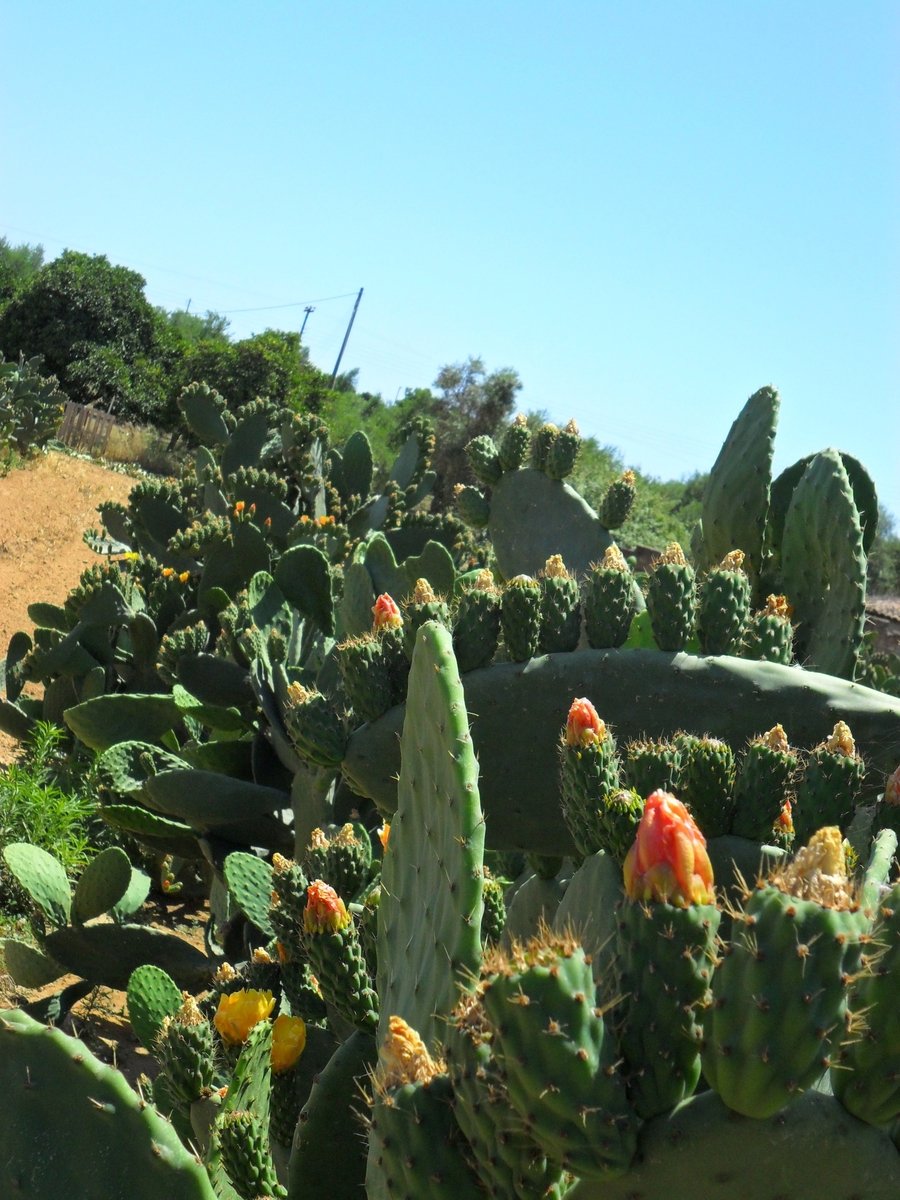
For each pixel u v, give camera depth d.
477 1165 1.70
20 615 13.84
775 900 1.49
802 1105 1.54
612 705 3.35
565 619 3.49
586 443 37.12
